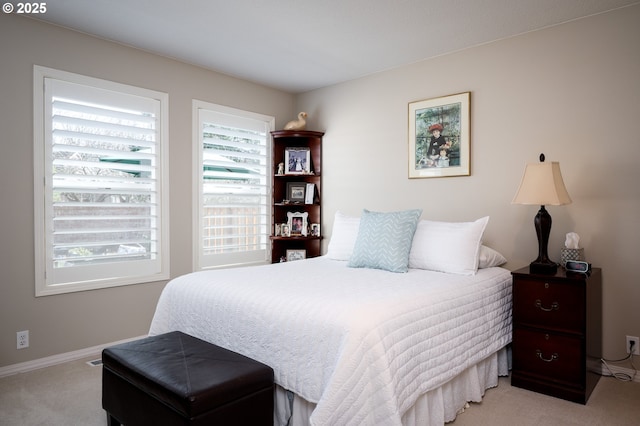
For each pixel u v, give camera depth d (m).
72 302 3.10
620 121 2.73
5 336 2.80
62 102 3.01
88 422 2.17
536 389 2.53
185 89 3.75
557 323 2.46
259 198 4.40
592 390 2.52
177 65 3.70
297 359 1.82
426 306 2.06
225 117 4.06
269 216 4.47
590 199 2.84
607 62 2.78
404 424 1.86
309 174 4.40
